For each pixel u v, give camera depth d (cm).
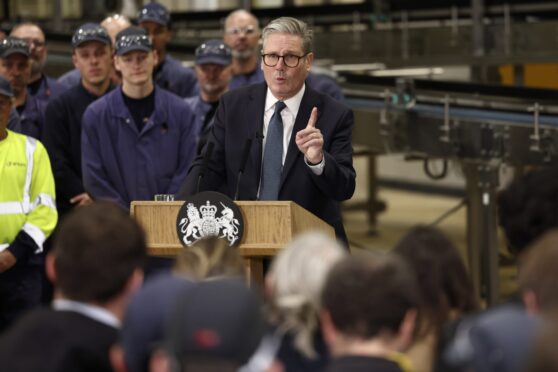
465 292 449
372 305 361
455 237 1563
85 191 858
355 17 1608
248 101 690
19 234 765
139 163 810
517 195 477
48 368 380
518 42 1441
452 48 1500
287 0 1781
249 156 678
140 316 376
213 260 455
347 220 1741
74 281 396
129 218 408
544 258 351
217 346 335
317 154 633
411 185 2017
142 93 812
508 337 347
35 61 973
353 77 1216
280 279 417
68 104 877
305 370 414
